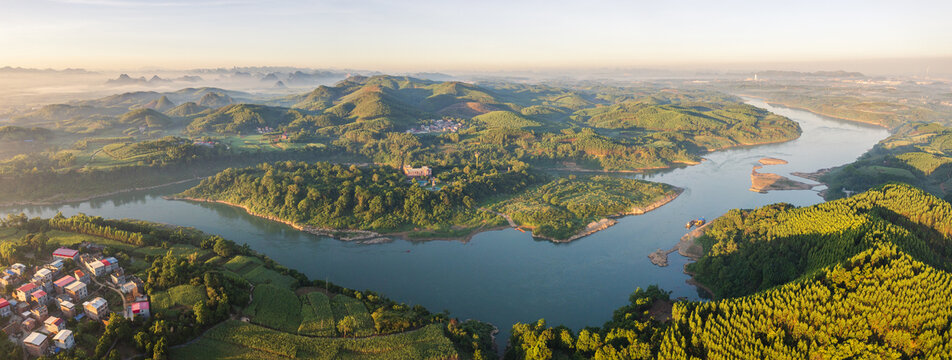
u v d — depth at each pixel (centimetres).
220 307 17138
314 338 16612
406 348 16300
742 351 13950
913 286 15700
